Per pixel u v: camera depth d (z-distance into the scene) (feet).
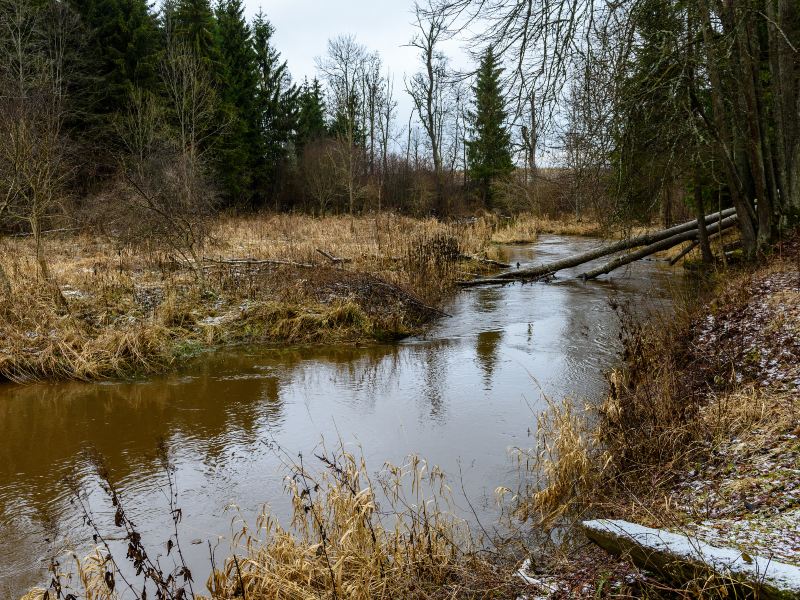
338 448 20.84
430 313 42.09
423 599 12.23
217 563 14.35
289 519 16.25
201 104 85.61
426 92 108.47
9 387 28.04
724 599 9.28
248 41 113.80
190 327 36.01
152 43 92.68
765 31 43.73
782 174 39.19
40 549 15.03
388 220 92.94
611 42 31.14
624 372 24.62
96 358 30.07
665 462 17.28
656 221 75.15
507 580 12.23
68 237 60.13
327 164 112.16
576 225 105.91
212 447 21.17
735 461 15.96
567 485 17.08
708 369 23.49
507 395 26.03
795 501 12.97
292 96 126.11
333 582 11.37
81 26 81.66
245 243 62.85
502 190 123.95
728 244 53.88
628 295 47.32
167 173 59.06
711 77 35.78
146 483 18.54
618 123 35.01
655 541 11.02
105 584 12.96
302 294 39.91
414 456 17.40
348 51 126.21
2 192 44.24
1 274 34.71
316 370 30.55
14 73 69.00
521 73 30.07
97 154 80.59
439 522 14.93
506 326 39.40
